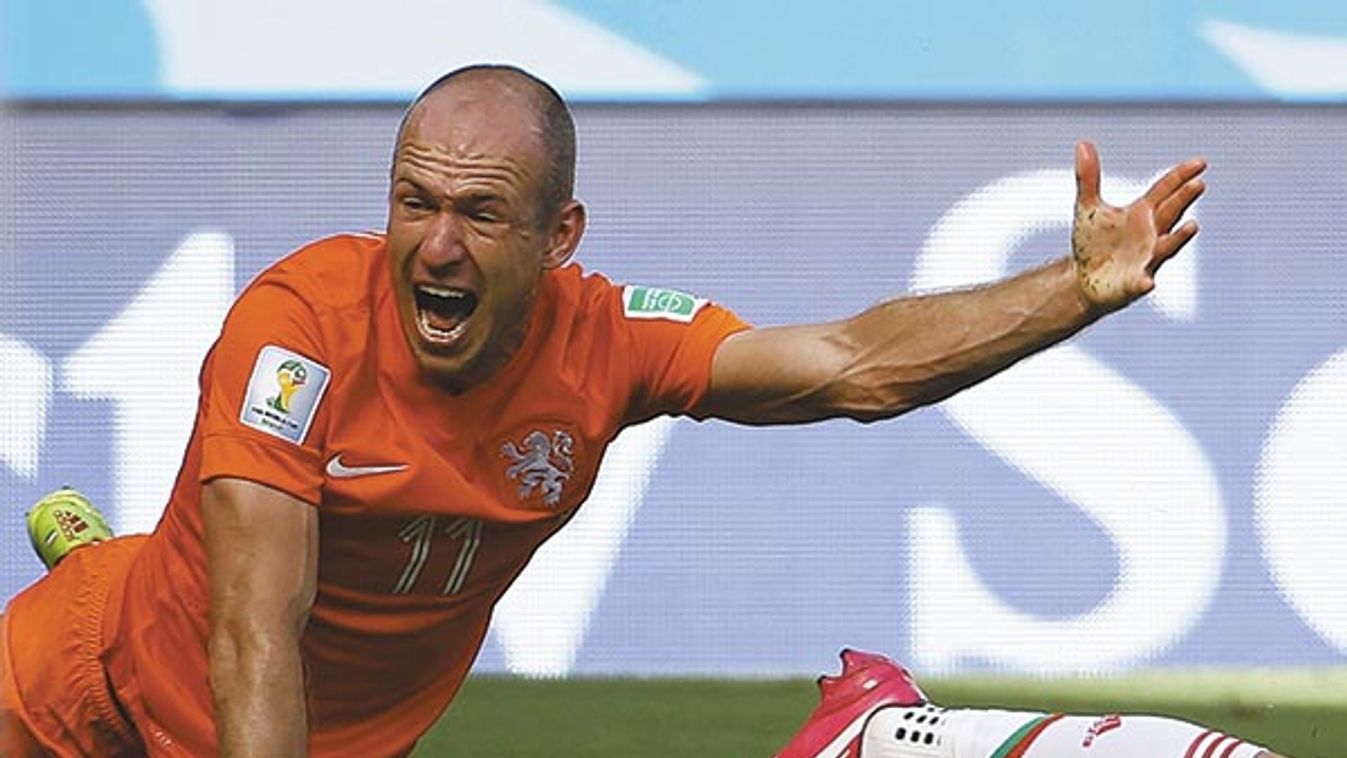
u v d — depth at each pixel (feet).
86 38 98.22
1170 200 43.60
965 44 98.99
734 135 99.30
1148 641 96.22
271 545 42.75
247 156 98.73
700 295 99.19
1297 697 88.53
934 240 99.25
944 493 96.02
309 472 43.52
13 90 97.55
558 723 82.17
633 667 95.20
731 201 99.30
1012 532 96.12
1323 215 98.07
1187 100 98.68
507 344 44.60
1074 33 98.89
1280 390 97.25
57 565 53.78
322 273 44.62
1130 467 96.53
